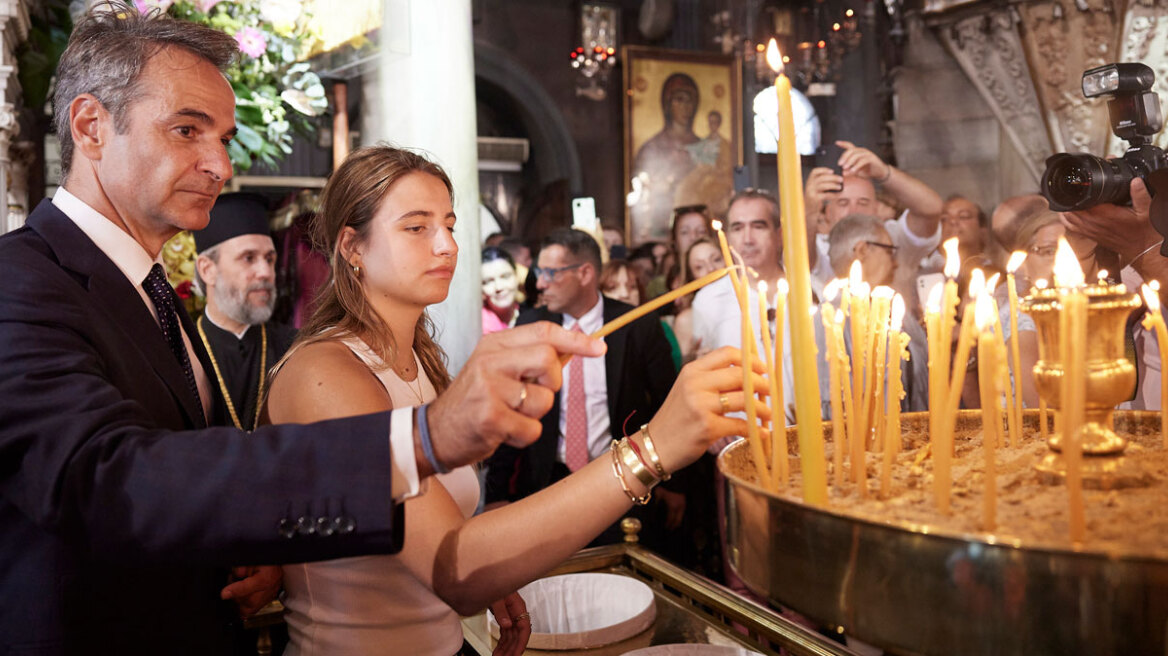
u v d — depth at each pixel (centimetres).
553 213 811
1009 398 69
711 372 73
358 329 109
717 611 105
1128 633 35
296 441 61
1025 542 37
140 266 95
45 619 79
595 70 762
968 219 343
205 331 233
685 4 774
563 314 285
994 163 440
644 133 762
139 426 67
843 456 62
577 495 75
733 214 317
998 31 417
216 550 60
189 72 92
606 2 762
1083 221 123
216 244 228
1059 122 398
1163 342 63
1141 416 71
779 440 58
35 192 330
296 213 289
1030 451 66
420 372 119
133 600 84
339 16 219
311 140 269
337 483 59
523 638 101
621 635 99
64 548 80
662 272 439
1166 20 329
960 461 65
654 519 278
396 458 60
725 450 62
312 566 104
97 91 90
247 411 229
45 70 249
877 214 348
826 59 662
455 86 255
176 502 60
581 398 267
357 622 101
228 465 61
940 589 39
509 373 57
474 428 57
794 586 46
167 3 189
